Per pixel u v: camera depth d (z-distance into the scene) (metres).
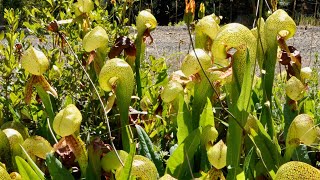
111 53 0.57
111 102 0.46
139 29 0.59
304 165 0.33
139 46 0.59
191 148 0.44
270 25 0.47
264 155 0.45
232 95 0.42
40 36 0.71
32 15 0.73
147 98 0.60
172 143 0.58
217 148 0.42
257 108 0.60
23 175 0.39
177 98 0.53
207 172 0.46
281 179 0.34
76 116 0.41
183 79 0.53
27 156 0.41
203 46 0.54
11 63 0.62
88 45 0.53
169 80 0.56
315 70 0.75
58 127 0.41
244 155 0.49
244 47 0.40
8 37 0.62
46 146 0.45
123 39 0.58
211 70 0.43
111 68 0.44
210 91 0.49
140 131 0.47
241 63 0.41
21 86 0.62
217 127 0.61
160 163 0.46
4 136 0.44
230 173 0.40
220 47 0.41
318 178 0.33
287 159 0.45
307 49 2.64
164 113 0.62
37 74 0.49
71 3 0.74
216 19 0.60
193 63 0.47
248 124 0.47
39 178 0.39
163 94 0.51
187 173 0.45
